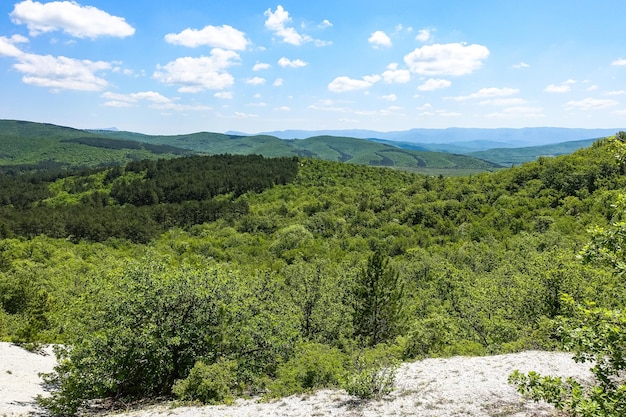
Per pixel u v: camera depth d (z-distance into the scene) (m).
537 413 11.23
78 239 94.12
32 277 48.97
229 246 88.06
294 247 82.31
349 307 31.22
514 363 16.06
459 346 20.86
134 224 100.12
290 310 27.73
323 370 16.66
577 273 21.12
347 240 80.25
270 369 20.09
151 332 16.62
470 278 35.19
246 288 22.05
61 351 18.14
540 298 22.02
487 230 67.25
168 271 19.08
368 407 12.91
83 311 18.00
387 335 29.64
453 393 13.29
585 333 7.25
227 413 13.55
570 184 70.69
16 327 30.86
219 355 18.42
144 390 17.84
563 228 57.06
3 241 81.44
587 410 6.68
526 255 43.44
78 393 15.77
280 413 13.19
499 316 22.97
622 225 7.38
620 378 13.10
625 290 10.58
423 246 70.31
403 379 15.57
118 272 18.75
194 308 18.30
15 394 17.84
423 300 34.31
